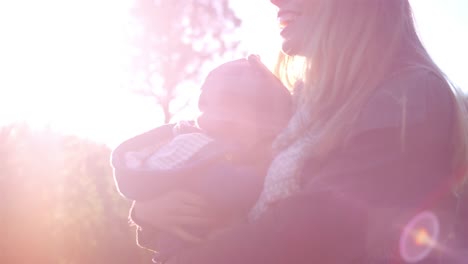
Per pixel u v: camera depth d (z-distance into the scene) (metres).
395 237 1.88
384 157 1.91
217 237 2.08
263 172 2.30
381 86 2.02
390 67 2.05
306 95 2.19
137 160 2.50
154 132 2.65
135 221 2.42
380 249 1.88
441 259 1.97
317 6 2.24
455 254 1.99
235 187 2.26
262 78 2.51
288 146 2.20
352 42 2.11
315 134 2.10
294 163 2.10
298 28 2.32
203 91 2.53
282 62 2.70
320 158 2.03
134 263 11.98
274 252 1.92
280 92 2.48
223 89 2.47
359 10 2.13
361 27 2.11
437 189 1.94
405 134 1.91
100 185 12.02
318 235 1.88
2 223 11.67
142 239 2.44
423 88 1.97
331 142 1.99
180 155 2.40
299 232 1.89
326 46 2.15
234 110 2.44
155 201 2.36
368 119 1.95
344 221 1.87
